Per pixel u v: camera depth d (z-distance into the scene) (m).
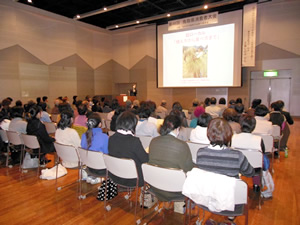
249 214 2.36
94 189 3.02
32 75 8.98
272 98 8.77
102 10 8.48
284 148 4.02
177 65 10.08
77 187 3.08
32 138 3.17
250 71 8.93
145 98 11.70
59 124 2.92
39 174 3.52
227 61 8.78
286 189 2.91
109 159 2.14
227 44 8.71
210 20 8.77
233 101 5.42
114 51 12.49
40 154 3.61
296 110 8.30
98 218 2.33
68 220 2.29
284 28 8.18
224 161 1.60
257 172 2.49
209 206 1.56
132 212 2.45
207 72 9.30
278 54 8.35
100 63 11.97
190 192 1.57
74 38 10.52
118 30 12.16
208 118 2.68
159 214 2.41
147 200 2.49
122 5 7.95
